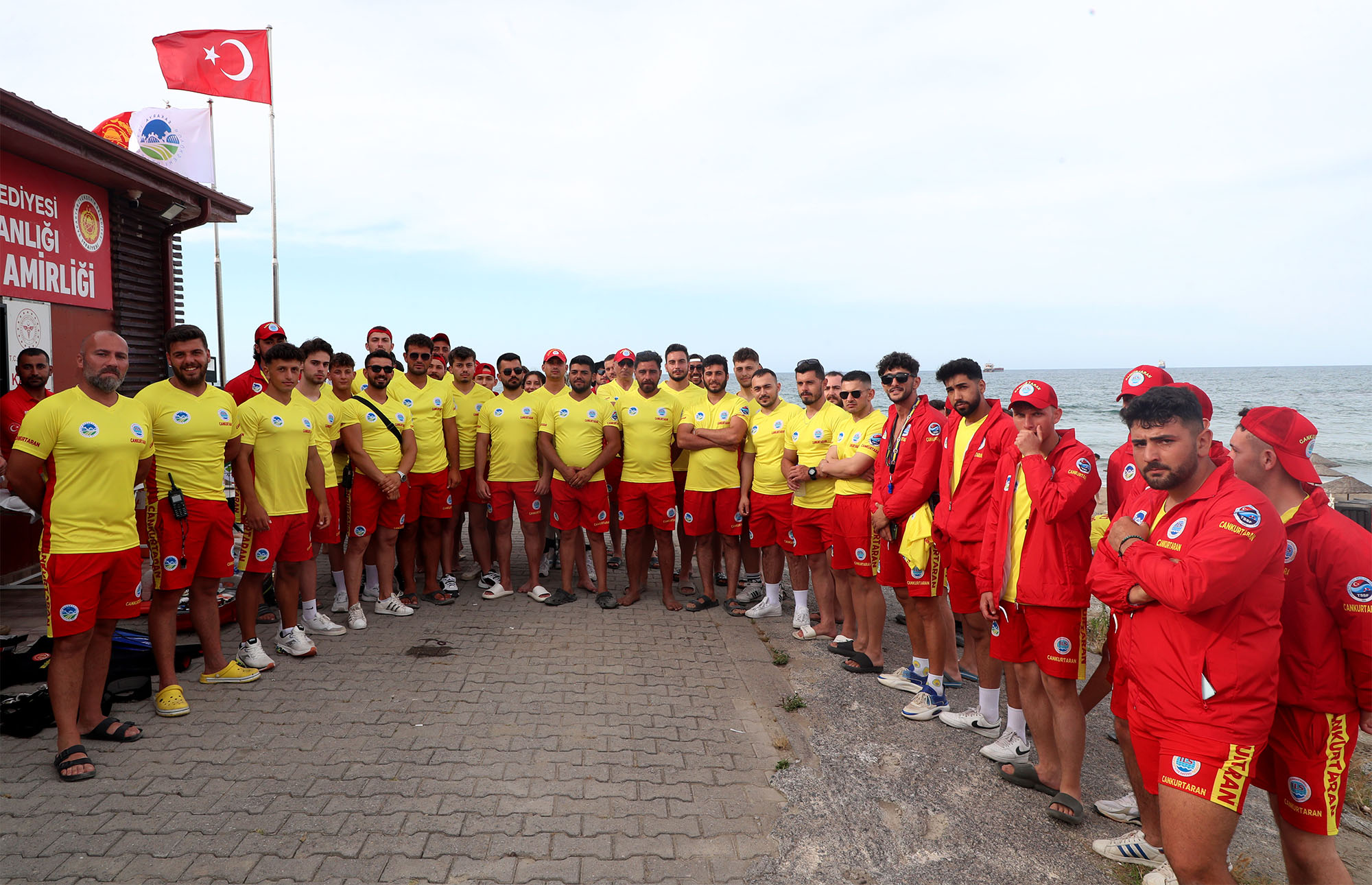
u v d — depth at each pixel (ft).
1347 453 86.74
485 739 12.85
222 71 35.76
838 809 11.05
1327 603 7.92
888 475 15.34
